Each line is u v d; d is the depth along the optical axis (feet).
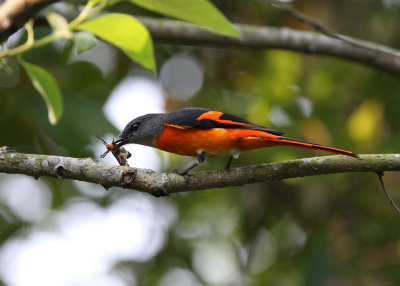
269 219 46.73
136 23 15.98
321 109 43.68
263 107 44.14
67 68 40.19
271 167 21.83
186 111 27.53
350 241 39.88
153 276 46.70
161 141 28.25
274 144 25.09
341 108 44.42
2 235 47.03
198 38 32.73
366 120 40.55
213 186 21.94
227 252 48.39
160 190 21.49
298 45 33.50
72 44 38.24
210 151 26.96
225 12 47.60
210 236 48.60
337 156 21.36
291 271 44.14
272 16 47.65
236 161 43.60
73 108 35.86
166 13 14.93
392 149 40.11
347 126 41.98
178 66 49.55
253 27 33.53
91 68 41.16
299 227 46.44
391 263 38.24
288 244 46.32
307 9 47.26
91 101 36.78
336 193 41.27
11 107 38.04
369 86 43.98
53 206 47.75
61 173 20.92
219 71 49.75
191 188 21.76
